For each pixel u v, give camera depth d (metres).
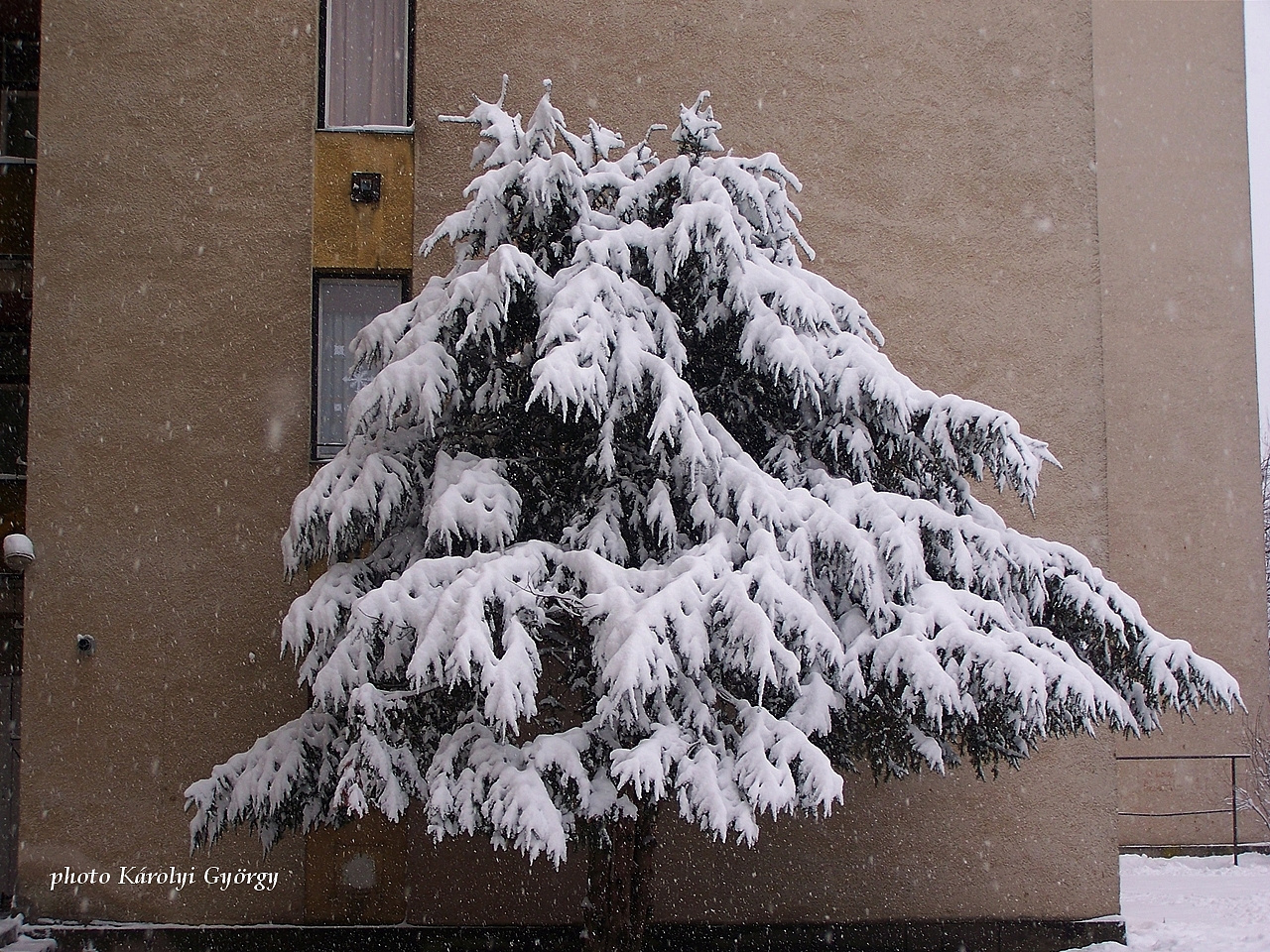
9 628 12.36
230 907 10.49
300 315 11.17
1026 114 11.76
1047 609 8.48
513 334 8.36
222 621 10.83
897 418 8.46
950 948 10.75
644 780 6.90
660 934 10.53
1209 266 18.03
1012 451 8.38
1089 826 10.98
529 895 10.46
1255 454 17.75
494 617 7.39
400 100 11.62
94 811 10.61
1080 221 11.67
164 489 10.96
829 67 11.70
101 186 11.24
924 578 7.81
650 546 8.35
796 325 8.34
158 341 11.10
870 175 11.62
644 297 8.22
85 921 10.48
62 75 11.34
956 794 10.94
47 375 11.04
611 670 6.84
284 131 11.34
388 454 8.40
